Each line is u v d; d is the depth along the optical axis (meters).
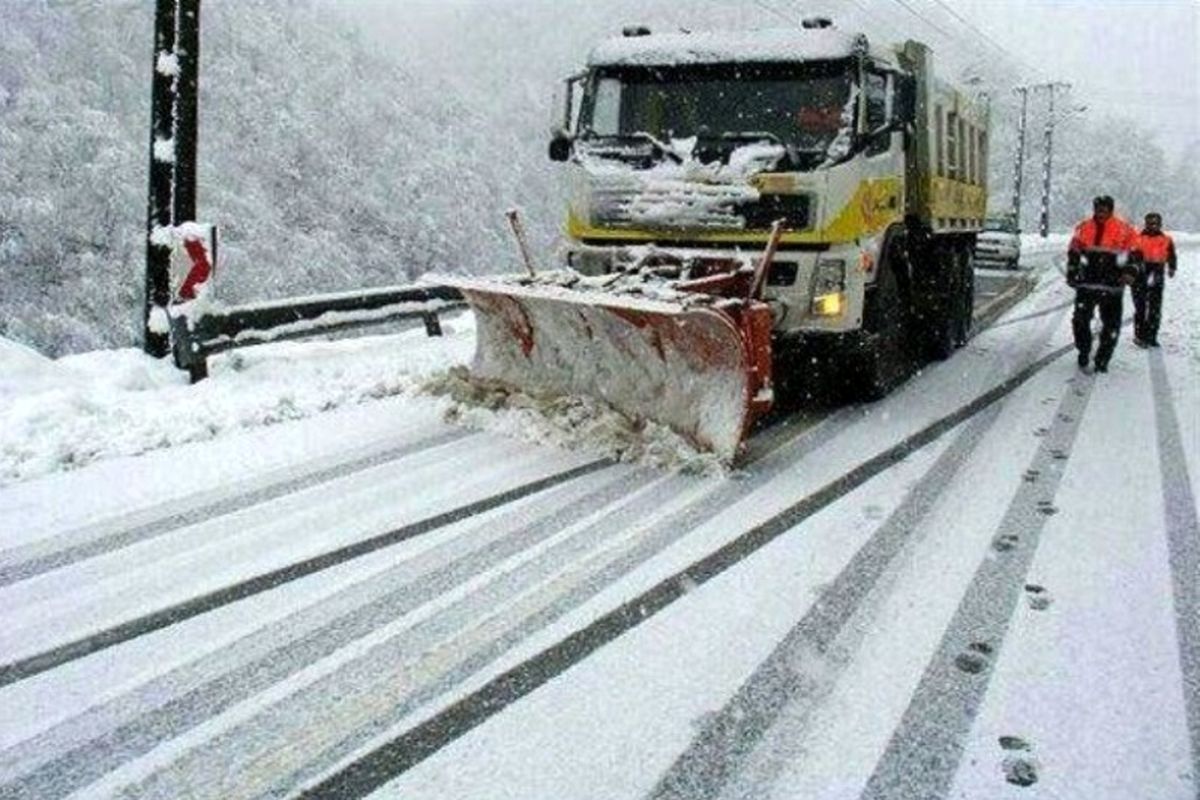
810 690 3.24
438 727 3.00
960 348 11.27
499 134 60.84
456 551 4.39
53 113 31.19
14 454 5.55
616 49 7.63
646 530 4.69
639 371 6.21
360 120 46.62
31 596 3.84
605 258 7.27
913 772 2.81
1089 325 9.48
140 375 7.40
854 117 6.94
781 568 4.25
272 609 3.78
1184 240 49.38
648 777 2.77
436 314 10.38
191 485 5.25
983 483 5.54
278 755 2.85
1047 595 4.00
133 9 38.12
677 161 7.20
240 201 35.50
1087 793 2.73
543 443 6.18
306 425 6.61
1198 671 3.40
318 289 37.84
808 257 6.79
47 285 29.89
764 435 6.68
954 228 10.34
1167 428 6.96
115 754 2.84
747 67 7.22
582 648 3.50
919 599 3.95
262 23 45.44
